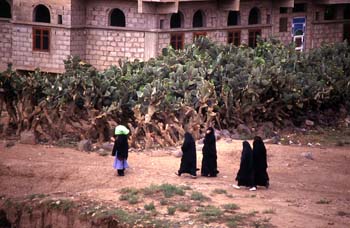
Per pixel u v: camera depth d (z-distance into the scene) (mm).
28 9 52750
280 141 41969
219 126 41438
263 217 30234
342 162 38750
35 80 40031
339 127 45812
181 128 39531
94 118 38906
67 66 41531
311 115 46000
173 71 42750
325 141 42750
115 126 39281
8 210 33125
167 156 37812
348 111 47844
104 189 33781
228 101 41750
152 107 38750
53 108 39281
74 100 39250
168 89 40188
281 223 29672
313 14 58438
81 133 39406
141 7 50750
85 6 52562
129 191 32906
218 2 53688
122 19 52312
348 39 60312
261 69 42719
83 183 34750
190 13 52594
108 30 52281
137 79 41062
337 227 29500
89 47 52938
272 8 56250
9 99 40594
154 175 35219
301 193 33781
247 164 33562
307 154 38969
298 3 57438
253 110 42531
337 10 59562
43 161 36438
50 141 39344
